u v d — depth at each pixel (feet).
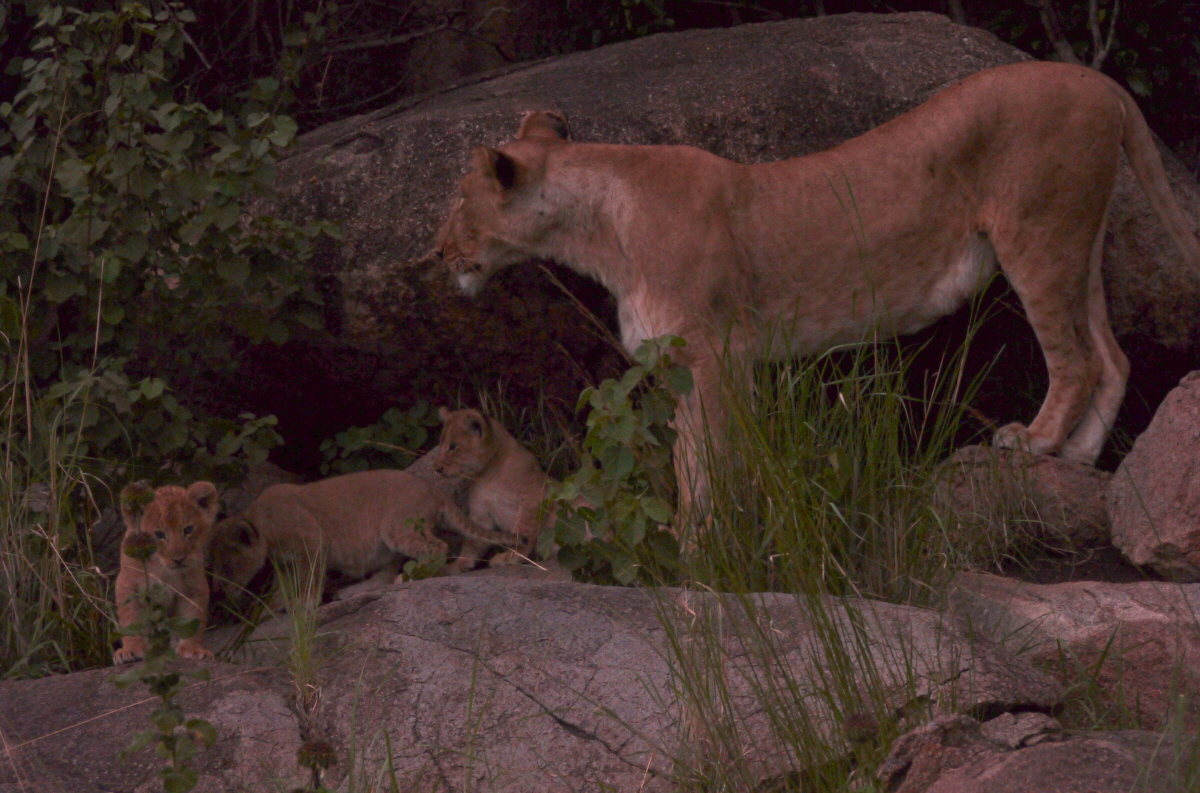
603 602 19.30
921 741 14.57
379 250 30.19
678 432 22.62
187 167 26.35
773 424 22.07
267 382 32.86
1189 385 23.85
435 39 47.60
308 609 20.06
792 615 18.48
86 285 26.11
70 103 26.71
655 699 17.08
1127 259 28.48
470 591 19.62
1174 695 16.72
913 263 25.94
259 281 27.40
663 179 25.21
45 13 26.37
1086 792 13.10
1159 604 20.20
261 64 42.52
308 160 31.32
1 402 24.98
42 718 17.35
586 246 26.09
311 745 14.85
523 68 37.06
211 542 23.91
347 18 44.16
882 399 24.32
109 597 23.52
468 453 27.76
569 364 31.19
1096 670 18.72
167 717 14.35
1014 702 16.40
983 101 25.29
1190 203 29.09
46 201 25.75
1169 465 22.97
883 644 17.57
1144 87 40.63
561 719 16.98
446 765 16.44
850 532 21.47
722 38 34.27
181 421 25.50
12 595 21.61
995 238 25.73
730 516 21.45
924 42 31.91
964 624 18.30
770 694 16.53
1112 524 24.70
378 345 31.07
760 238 25.44
